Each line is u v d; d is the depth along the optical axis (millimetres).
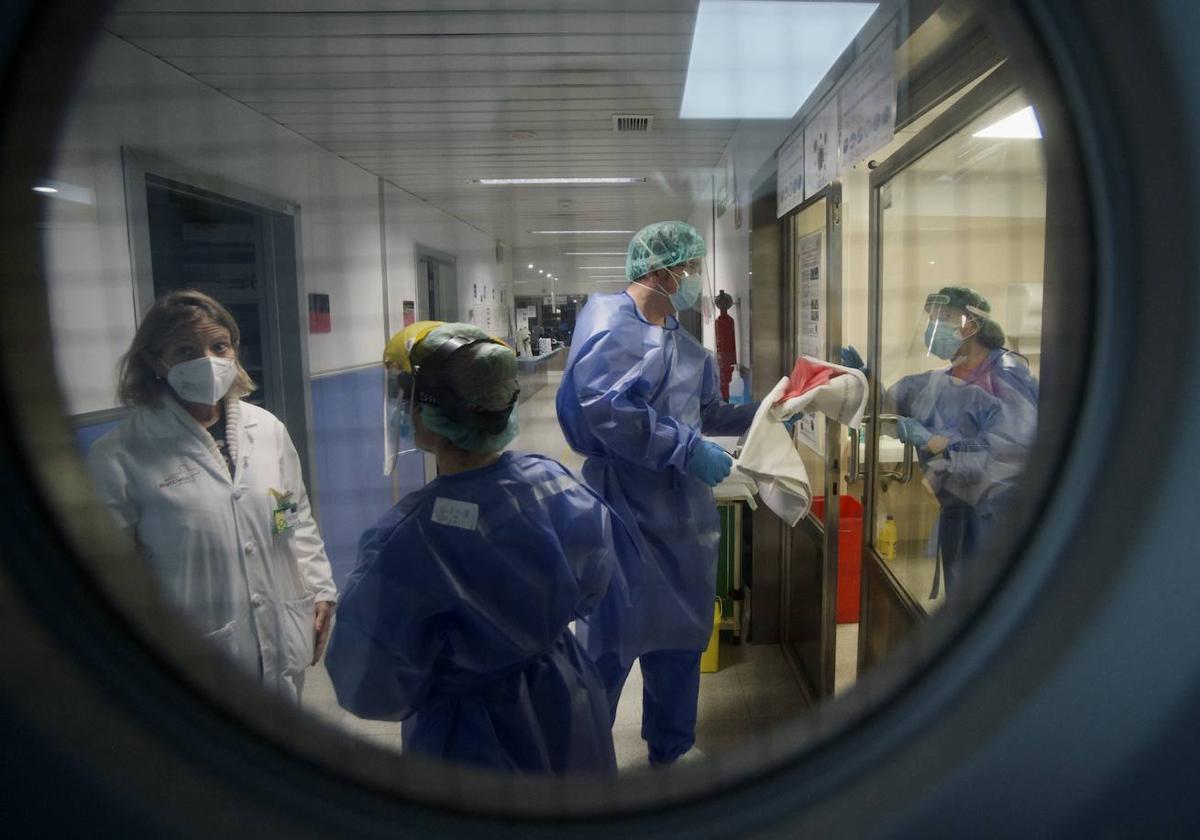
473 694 773
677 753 1527
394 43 1398
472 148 2146
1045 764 366
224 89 1658
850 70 1311
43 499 356
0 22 330
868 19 1205
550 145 2084
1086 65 361
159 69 1466
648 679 1560
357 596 694
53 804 329
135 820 330
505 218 3016
